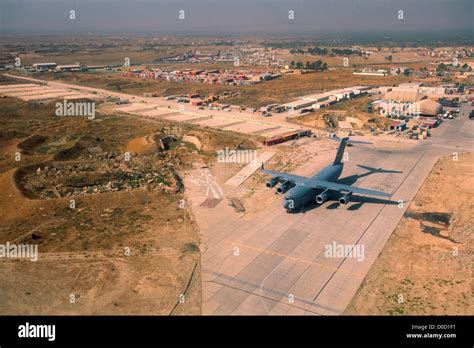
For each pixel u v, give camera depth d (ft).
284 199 265.75
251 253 223.71
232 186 320.29
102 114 584.40
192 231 249.14
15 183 306.14
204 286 195.83
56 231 248.32
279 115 568.82
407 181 324.39
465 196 284.61
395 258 216.95
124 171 346.95
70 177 329.72
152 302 184.55
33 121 535.19
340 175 337.72
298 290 191.62
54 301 184.55
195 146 435.94
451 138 446.60
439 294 186.09
